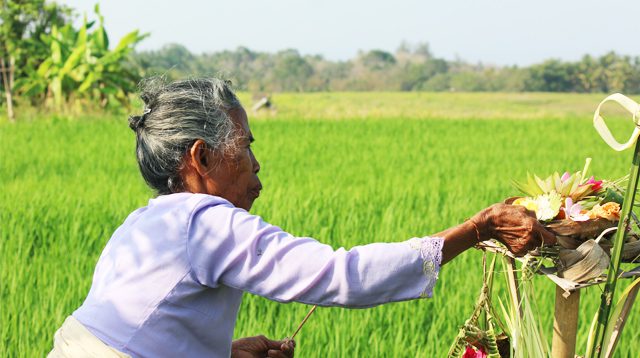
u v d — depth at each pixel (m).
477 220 1.96
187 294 1.96
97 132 16.02
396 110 40.06
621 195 2.24
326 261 1.88
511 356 2.46
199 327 1.98
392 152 13.98
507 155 13.71
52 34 22.22
